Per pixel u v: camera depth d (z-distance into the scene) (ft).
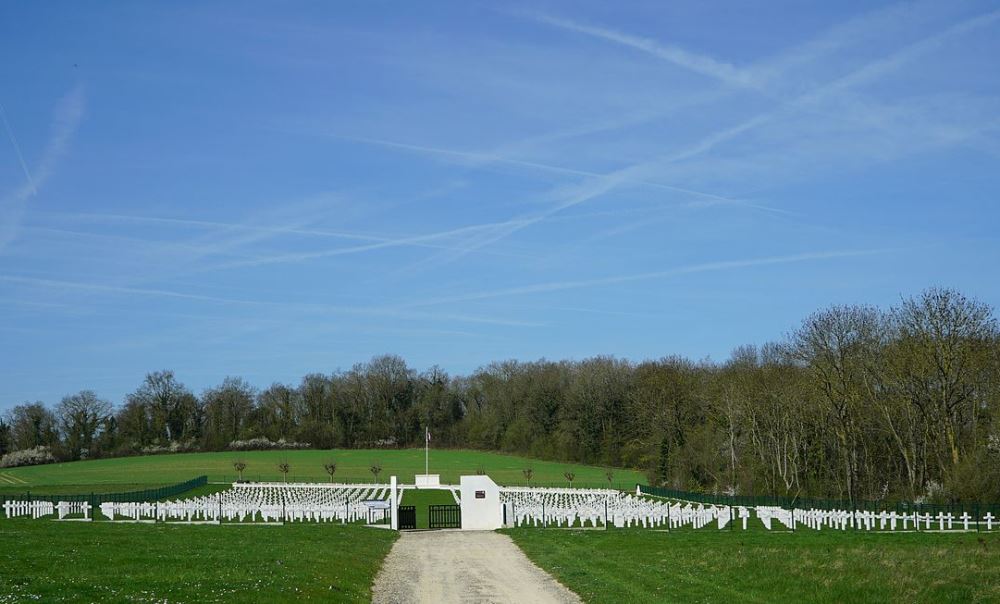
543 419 586.86
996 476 237.66
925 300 272.92
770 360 424.46
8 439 618.03
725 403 366.43
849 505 248.11
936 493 252.42
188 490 356.79
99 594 84.89
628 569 123.34
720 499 302.86
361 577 112.78
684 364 455.22
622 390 536.01
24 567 101.30
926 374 273.75
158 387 652.89
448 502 311.06
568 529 197.47
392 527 200.75
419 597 100.68
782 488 338.13
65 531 159.12
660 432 409.28
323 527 192.54
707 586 108.99
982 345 268.41
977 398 278.26
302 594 92.22
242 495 329.72
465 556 143.95
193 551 128.26
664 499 322.14
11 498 276.82
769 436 357.41
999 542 158.71
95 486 417.28
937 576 115.85
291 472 520.42
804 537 174.81
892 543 160.66
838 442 333.83
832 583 110.11
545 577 118.01
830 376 298.97
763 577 115.75
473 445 641.81
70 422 624.59
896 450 316.60
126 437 638.12
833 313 308.40
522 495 337.52
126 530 167.12
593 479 474.08
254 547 136.98
